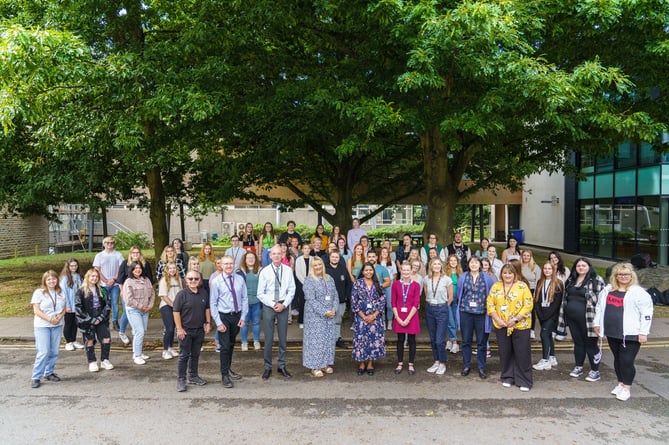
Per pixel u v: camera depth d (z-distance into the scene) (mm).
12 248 25031
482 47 7410
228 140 14195
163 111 9312
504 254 10406
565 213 24500
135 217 37531
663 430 5051
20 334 9070
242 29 10336
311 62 12477
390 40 8320
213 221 39406
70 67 8680
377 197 18609
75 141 12008
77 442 4750
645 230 18719
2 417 5375
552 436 4891
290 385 6484
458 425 5156
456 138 9328
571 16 8438
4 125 8625
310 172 16938
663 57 8438
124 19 11781
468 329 6953
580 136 8938
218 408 5633
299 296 9633
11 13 11727
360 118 8461
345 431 4996
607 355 8055
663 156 17750
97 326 7180
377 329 6898
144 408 5633
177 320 6238
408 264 7125
